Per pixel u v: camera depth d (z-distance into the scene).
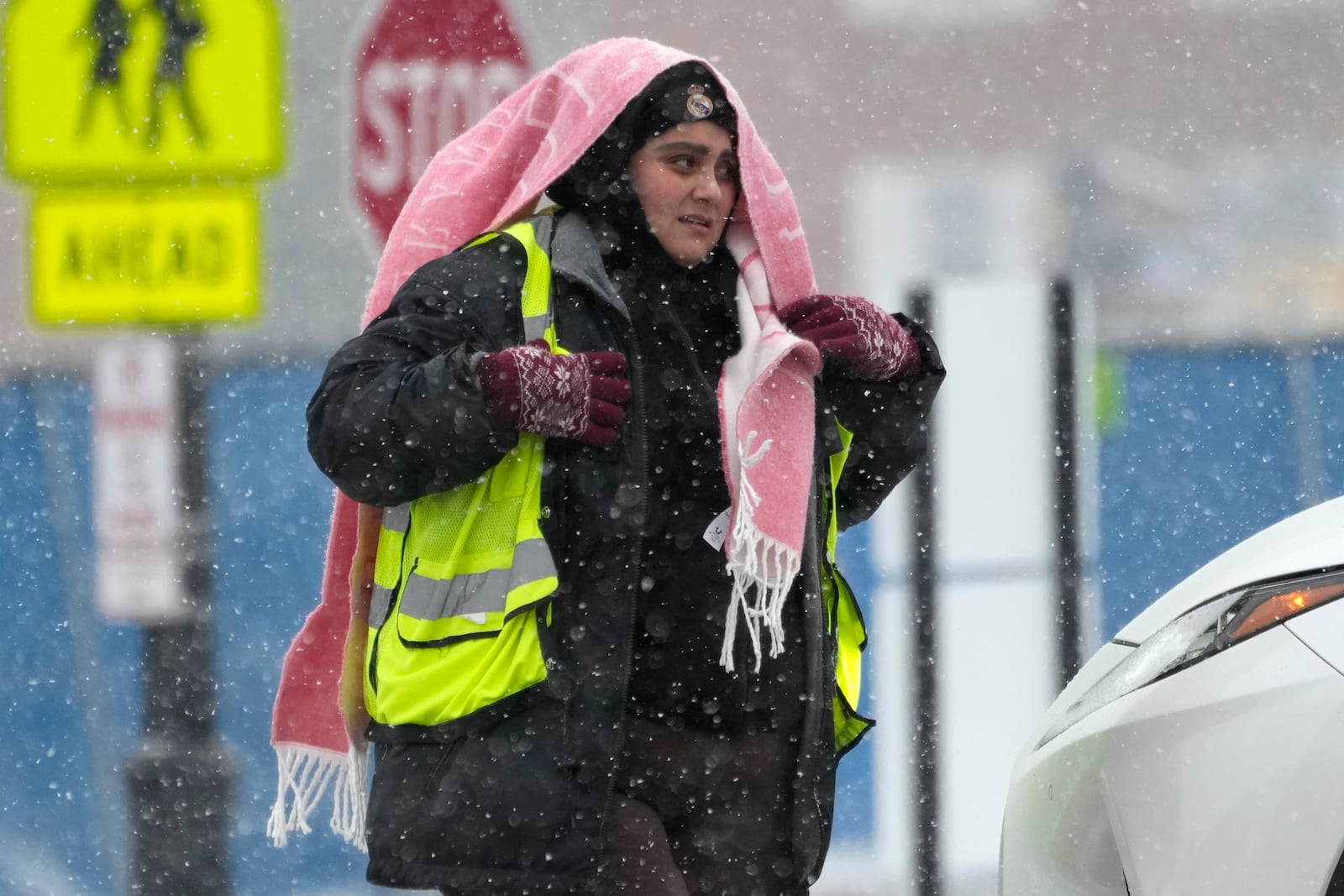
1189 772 14.15
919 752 23.86
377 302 14.08
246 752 27.20
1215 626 14.51
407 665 12.80
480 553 12.78
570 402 12.34
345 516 14.01
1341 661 13.85
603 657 12.70
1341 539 14.49
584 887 12.57
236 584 27.69
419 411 12.10
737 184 14.08
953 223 32.56
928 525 23.64
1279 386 30.23
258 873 26.06
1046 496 23.62
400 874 12.77
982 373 23.55
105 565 23.89
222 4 23.81
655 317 13.65
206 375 24.19
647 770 13.45
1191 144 32.84
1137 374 30.34
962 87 32.94
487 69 22.12
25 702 27.86
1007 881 16.03
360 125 21.94
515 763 12.58
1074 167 32.81
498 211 14.05
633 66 13.37
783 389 13.61
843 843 24.44
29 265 28.05
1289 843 13.68
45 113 23.86
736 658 13.48
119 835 27.59
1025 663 23.72
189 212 24.03
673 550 13.37
